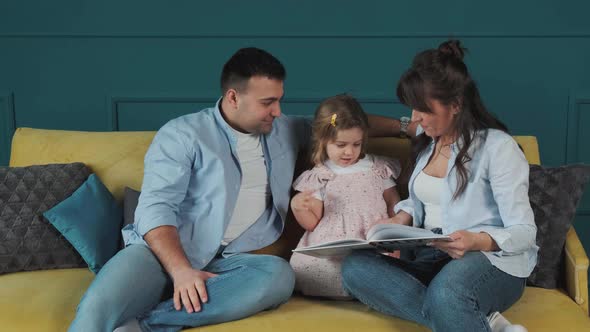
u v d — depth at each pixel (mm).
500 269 1685
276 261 1853
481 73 2998
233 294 1763
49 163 2264
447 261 1829
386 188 2059
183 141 1980
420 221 1927
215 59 3047
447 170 1812
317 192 2037
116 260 1815
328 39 3021
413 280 1726
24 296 1885
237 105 1981
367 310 1816
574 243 1949
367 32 3006
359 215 1990
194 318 1756
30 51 3049
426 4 2977
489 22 2965
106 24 3031
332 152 2000
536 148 2158
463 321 1572
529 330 1685
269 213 2078
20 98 3084
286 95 3055
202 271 1822
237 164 2025
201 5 3016
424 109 1751
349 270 1785
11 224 2109
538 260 1946
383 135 2141
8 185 2152
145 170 1992
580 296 1880
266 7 3012
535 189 1989
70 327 1691
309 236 2029
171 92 3066
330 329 1684
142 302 1800
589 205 3012
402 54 3010
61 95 3078
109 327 1706
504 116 3016
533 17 2949
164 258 1827
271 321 1731
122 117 3096
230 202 1995
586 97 2967
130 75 3062
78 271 2109
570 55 2959
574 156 3014
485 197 1781
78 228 2080
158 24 3031
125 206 2152
